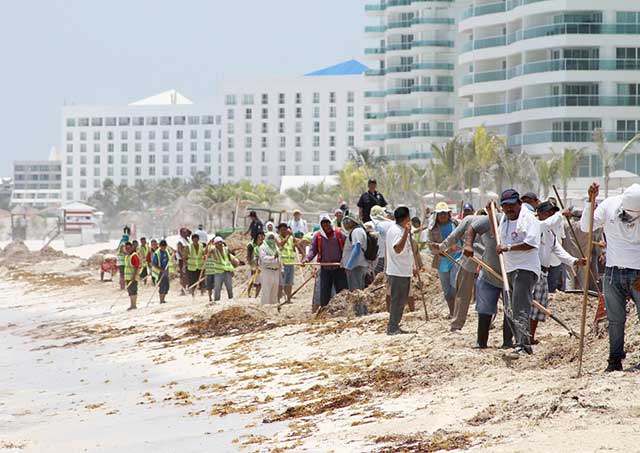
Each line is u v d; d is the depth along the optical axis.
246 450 20.83
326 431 21.42
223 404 27.03
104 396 31.19
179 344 42.41
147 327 50.50
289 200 163.50
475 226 28.45
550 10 163.25
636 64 160.75
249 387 29.06
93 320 58.16
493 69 178.75
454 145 168.25
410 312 39.88
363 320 39.06
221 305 49.72
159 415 26.69
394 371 26.56
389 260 34.19
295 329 40.53
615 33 160.12
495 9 176.88
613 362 23.12
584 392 19.94
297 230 69.50
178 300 64.75
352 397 24.64
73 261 119.12
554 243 29.83
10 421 28.02
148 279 80.50
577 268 38.88
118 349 43.62
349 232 42.78
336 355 32.66
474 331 32.59
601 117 160.50
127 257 62.16
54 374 37.38
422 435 19.55
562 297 35.19
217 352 38.12
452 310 36.28
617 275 22.97
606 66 160.38
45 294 83.56
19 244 144.62
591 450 16.48
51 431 25.98
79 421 27.14
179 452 21.58
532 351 27.11
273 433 22.23
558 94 163.75
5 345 49.75
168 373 34.78
